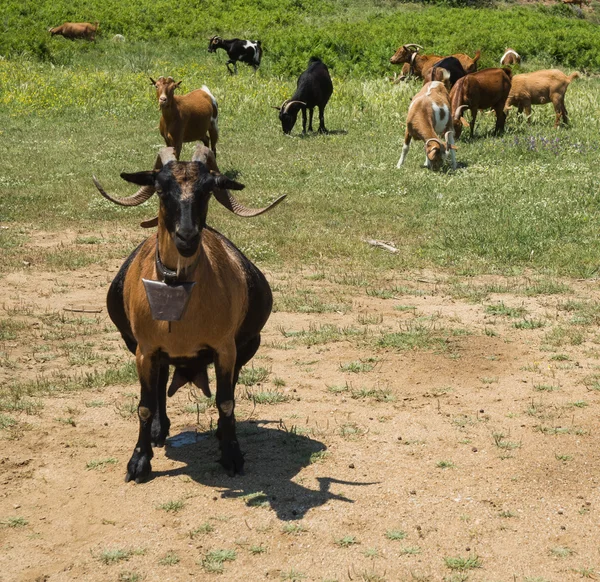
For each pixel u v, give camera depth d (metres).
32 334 8.42
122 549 4.61
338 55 30.67
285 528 4.79
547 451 5.76
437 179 15.84
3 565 4.48
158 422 5.91
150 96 24.98
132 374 7.29
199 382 5.52
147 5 39.28
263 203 14.24
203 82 27.08
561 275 10.47
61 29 33.28
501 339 8.19
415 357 7.73
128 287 5.21
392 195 14.86
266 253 11.40
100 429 6.19
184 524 4.86
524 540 4.67
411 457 5.70
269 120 23.03
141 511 5.02
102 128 21.73
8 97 24.22
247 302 5.45
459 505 5.04
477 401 6.70
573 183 15.09
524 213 13.09
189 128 16.39
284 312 9.21
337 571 4.40
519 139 18.67
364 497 5.14
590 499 5.09
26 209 13.94
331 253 11.59
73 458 5.72
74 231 12.92
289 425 6.27
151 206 14.38
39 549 4.64
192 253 4.43
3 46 30.14
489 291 9.87
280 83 27.22
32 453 5.80
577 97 24.02
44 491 5.27
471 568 4.41
